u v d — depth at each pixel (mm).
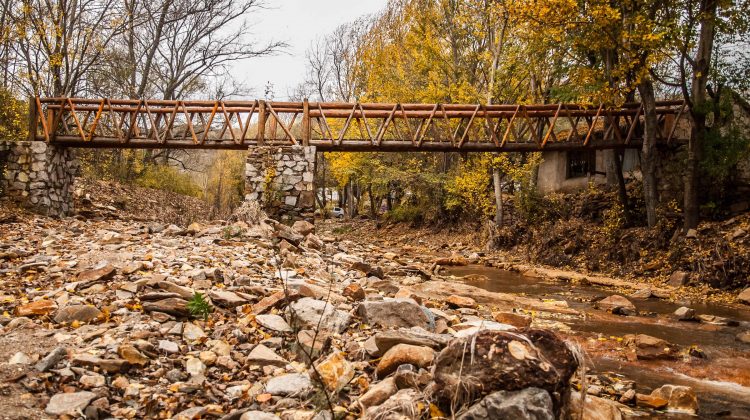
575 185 21062
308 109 15469
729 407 4590
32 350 3877
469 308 7836
